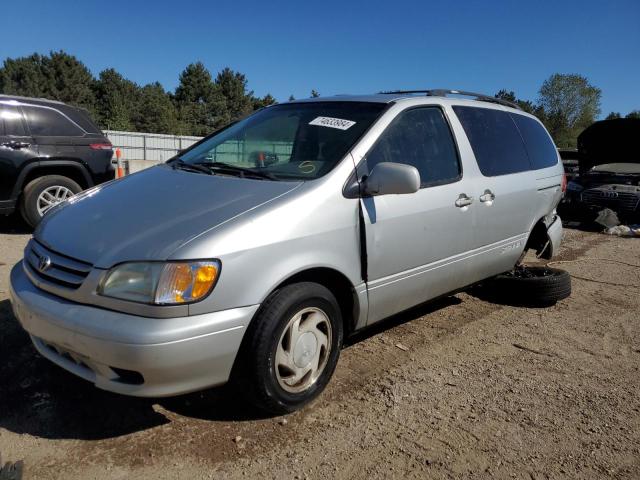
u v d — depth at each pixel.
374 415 3.04
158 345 2.39
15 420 2.85
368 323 3.42
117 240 2.67
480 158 4.30
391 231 3.36
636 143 10.60
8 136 7.04
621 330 4.62
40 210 7.32
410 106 3.82
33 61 75.88
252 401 2.85
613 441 2.91
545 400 3.32
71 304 2.61
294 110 4.06
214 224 2.68
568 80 68.25
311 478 2.50
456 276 4.07
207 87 78.12
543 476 2.60
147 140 34.84
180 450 2.65
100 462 2.54
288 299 2.80
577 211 10.61
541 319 4.81
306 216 2.91
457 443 2.82
